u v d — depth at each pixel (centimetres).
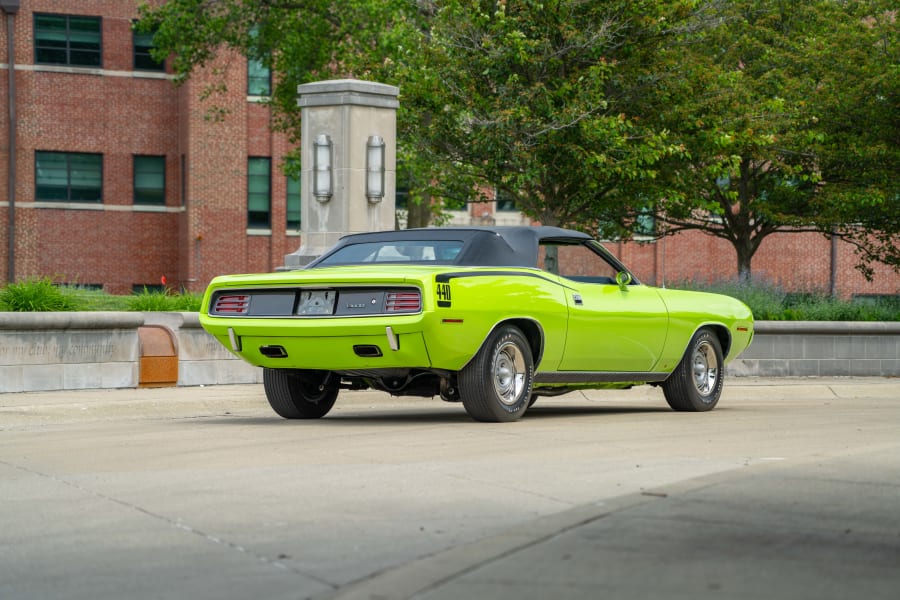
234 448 909
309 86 1852
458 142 2492
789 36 2883
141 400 1279
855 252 3044
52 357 1402
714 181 2769
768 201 2880
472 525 612
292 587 495
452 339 1022
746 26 2831
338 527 610
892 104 2561
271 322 1055
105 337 1445
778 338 1959
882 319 2181
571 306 1141
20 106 4253
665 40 2406
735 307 1357
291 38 3180
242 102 4331
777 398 1697
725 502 645
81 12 4319
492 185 2627
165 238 4447
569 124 2283
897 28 2620
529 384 1120
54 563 547
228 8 3347
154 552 564
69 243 4325
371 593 462
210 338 1534
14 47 4244
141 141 4406
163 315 1586
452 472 777
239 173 4331
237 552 560
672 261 4562
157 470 799
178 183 4441
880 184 2655
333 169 1844
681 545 539
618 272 1236
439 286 1009
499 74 2375
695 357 1308
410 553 552
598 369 1199
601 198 2580
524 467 799
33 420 1180
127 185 4391
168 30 3284
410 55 2555
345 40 3172
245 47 3409
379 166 1852
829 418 1207
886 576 483
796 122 2611
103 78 4350
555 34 2345
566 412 1308
